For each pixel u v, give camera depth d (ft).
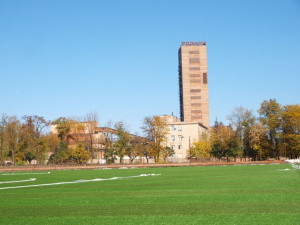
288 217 49.98
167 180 119.65
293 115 322.75
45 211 60.90
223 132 382.22
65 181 128.36
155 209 59.52
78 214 57.06
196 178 124.98
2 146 347.15
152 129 363.76
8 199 78.23
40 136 372.38
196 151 399.44
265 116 358.43
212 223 47.39
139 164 279.69
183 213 54.95
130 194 81.51
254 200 66.18
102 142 372.38
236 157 368.89
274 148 339.98
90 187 101.81
